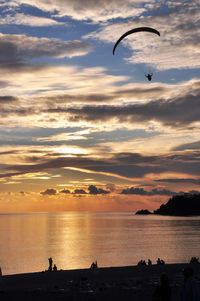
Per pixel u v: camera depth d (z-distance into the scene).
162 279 12.67
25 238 180.25
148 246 124.06
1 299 20.97
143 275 30.44
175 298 19.83
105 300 20.19
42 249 121.69
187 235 186.00
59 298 20.98
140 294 21.73
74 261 86.62
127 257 91.88
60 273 33.03
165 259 85.50
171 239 158.50
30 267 77.62
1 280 28.45
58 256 98.75
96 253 104.06
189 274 11.16
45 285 26.48
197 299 10.80
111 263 80.31
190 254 97.00
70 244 140.12
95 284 26.02
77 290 23.73
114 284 25.84
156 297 12.51
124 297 20.94
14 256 101.00
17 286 26.39
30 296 21.77
